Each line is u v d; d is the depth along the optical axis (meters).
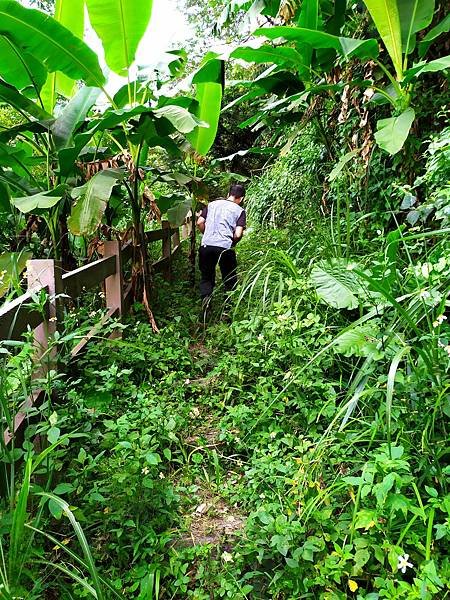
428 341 2.06
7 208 4.26
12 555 1.46
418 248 3.03
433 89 3.73
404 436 1.97
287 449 2.54
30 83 4.18
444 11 3.89
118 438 2.39
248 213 8.77
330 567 1.64
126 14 3.98
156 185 6.78
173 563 1.90
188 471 2.56
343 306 2.58
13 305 2.12
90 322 3.07
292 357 2.95
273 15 4.92
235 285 4.68
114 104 4.26
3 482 1.82
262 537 1.92
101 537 2.04
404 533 1.58
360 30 4.42
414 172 3.77
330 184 4.71
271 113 4.86
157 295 5.28
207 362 3.82
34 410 2.06
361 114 4.23
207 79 4.50
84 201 3.66
